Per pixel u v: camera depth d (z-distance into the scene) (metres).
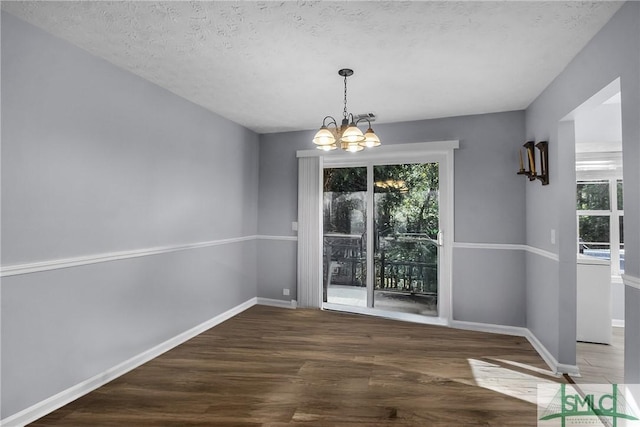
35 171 2.20
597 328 3.53
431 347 3.38
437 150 4.11
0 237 2.02
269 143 4.98
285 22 2.14
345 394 2.48
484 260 3.93
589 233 4.25
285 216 4.90
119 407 2.31
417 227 4.41
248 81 3.08
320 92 3.33
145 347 3.05
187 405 2.33
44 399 2.24
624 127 1.90
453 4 1.94
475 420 2.17
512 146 3.82
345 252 4.81
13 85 2.08
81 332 2.49
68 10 2.02
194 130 3.68
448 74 2.88
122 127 2.82
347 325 4.04
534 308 3.47
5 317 2.05
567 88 2.66
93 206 2.58
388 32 2.24
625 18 1.88
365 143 2.84
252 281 4.91
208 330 3.86
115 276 2.76
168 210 3.32
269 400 2.40
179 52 2.55
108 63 2.70
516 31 2.21
